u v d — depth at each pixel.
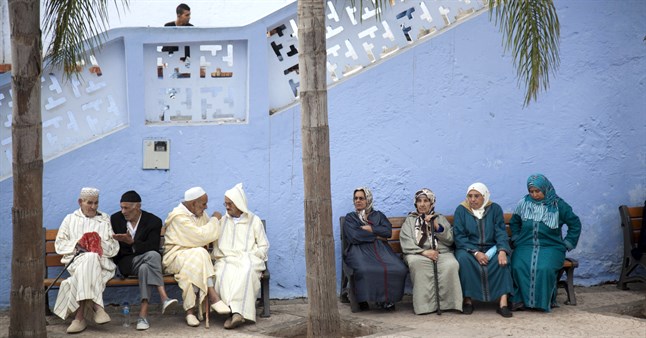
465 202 8.65
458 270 8.18
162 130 8.54
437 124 8.97
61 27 7.64
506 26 8.68
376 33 8.88
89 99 8.47
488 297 8.11
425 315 8.13
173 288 8.56
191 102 8.64
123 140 8.46
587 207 9.25
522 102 9.09
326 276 6.89
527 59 7.81
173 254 7.95
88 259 7.55
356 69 8.88
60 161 8.38
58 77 8.37
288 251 8.80
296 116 8.71
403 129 8.91
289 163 8.73
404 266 8.20
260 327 7.77
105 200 8.46
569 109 9.17
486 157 9.06
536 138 9.13
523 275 8.20
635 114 9.30
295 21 8.67
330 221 6.93
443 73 8.95
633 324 7.65
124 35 8.36
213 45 8.62
